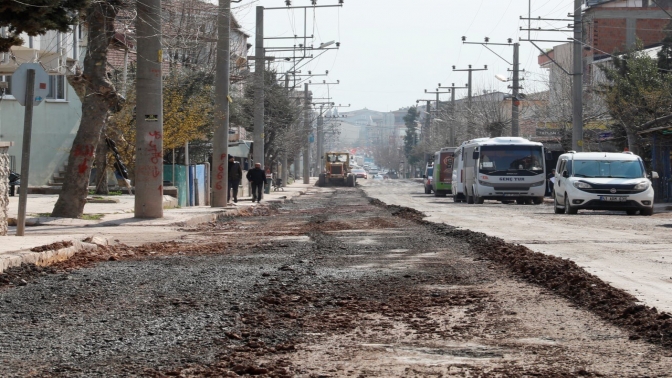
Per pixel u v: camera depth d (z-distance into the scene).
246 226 27.45
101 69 25.97
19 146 44.97
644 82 47.88
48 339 8.20
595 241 19.28
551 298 10.73
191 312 9.66
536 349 7.69
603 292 10.63
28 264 13.86
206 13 37.97
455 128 103.31
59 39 37.50
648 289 11.16
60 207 26.64
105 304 10.34
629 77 48.78
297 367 6.98
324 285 11.97
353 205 45.44
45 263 14.87
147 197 28.42
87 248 17.38
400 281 12.45
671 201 45.62
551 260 14.12
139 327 8.77
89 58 25.92
